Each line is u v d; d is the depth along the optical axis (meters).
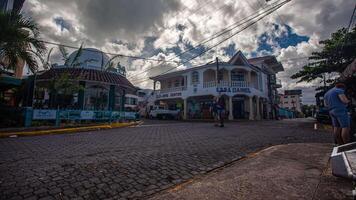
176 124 15.76
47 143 6.50
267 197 2.37
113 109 17.00
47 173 3.47
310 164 3.64
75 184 3.00
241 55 24.92
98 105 17.91
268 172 3.28
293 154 4.46
